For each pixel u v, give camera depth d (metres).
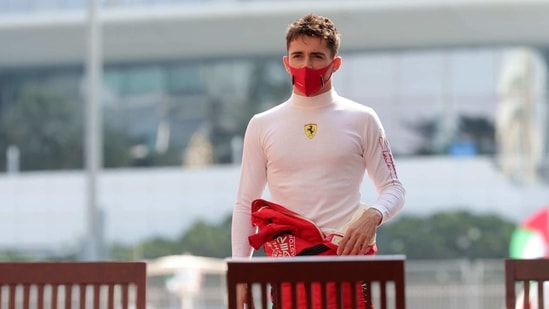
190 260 41.69
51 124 105.88
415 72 99.56
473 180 90.88
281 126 11.10
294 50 10.83
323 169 10.91
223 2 93.25
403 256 8.97
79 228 92.88
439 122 99.06
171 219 92.62
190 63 103.56
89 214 57.62
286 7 92.00
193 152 103.50
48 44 98.19
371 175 11.22
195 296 62.25
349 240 10.47
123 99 104.88
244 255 11.33
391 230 89.50
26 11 96.94
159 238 91.62
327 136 10.95
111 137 102.81
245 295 10.23
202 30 95.19
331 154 10.91
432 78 99.12
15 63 102.81
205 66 104.69
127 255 87.94
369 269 8.91
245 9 91.94
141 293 10.70
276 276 9.00
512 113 97.50
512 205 89.31
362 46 97.56
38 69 105.06
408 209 90.88
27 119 105.69
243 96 104.88
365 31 93.81
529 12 88.88
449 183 90.94
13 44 97.81
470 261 87.94
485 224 88.25
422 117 99.44
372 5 90.19
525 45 96.00
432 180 91.25
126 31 94.81
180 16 92.94
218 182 93.44
